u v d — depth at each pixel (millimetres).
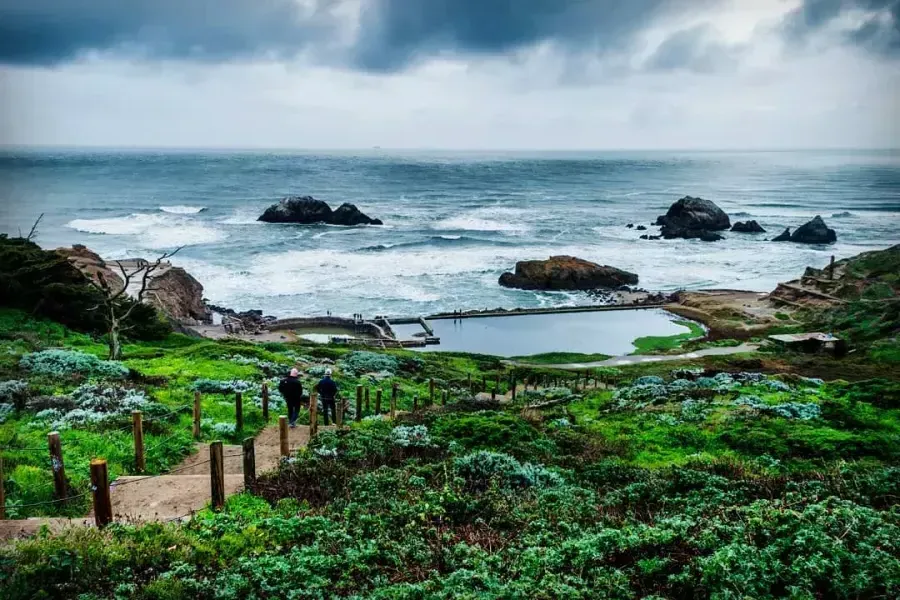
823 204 174375
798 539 8781
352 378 32312
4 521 11117
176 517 11625
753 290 80625
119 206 151750
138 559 9258
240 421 19750
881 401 23719
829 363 46500
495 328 63938
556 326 64688
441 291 77938
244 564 8953
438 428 18703
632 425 21641
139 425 15125
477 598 7961
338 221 127625
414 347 57031
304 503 12312
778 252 105062
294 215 127000
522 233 120750
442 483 13188
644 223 137750
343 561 9281
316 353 42906
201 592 8531
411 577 9117
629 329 63531
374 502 11836
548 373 44469
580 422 23234
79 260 55250
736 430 19453
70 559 8859
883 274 66125
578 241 113625
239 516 11070
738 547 8852
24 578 8508
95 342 34375
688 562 9039
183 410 20234
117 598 8305
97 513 10789
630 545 9320
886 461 16578
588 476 14820
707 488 12688
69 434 16156
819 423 20609
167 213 140375
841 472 13094
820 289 67125
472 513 11539
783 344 52406
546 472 14281
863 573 8148
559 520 11102
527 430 18656
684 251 105750
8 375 21688
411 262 92312
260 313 65125
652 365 49125
